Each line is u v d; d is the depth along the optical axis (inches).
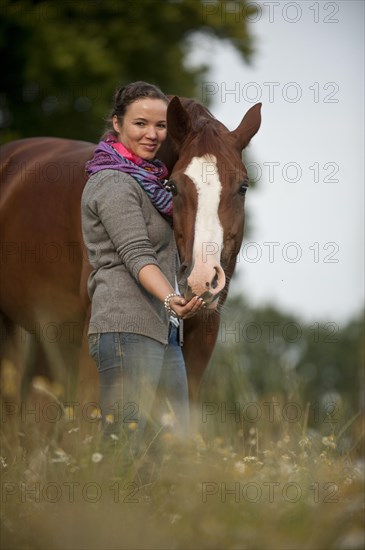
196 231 292.0
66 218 382.0
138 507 250.7
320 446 316.2
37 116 882.8
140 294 293.1
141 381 287.3
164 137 314.0
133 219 291.6
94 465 266.5
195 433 302.5
